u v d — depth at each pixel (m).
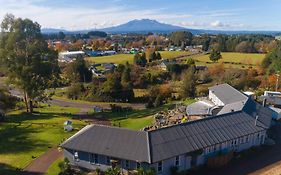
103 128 44.91
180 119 63.75
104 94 100.62
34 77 74.69
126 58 184.50
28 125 66.44
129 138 42.41
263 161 46.19
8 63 72.94
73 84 111.19
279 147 51.41
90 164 43.19
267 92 82.56
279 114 65.44
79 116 76.00
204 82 119.19
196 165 44.00
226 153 46.38
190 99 91.06
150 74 126.44
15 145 54.50
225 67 134.88
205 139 44.66
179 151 41.28
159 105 87.94
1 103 75.94
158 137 42.31
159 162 40.12
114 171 39.41
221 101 68.81
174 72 135.88
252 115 55.09
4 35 73.94
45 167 45.56
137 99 101.88
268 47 188.75
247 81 105.25
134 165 40.34
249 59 155.88
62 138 57.81
